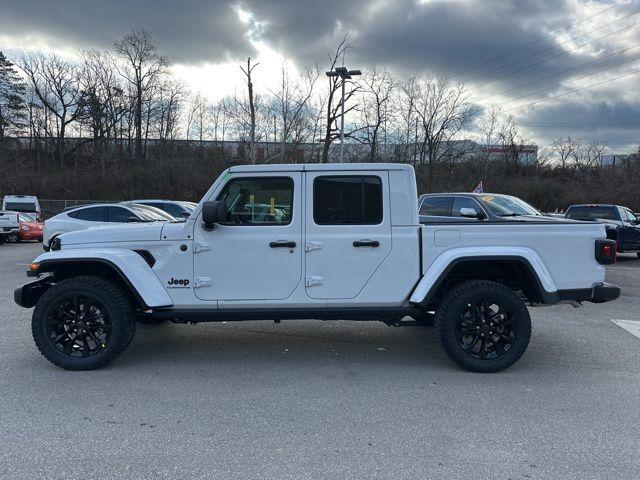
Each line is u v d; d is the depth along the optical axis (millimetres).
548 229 4953
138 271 4938
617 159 53719
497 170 51469
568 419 3873
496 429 3697
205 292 5000
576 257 4965
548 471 3115
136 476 3045
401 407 4102
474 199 10828
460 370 5031
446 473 3094
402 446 3436
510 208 10672
